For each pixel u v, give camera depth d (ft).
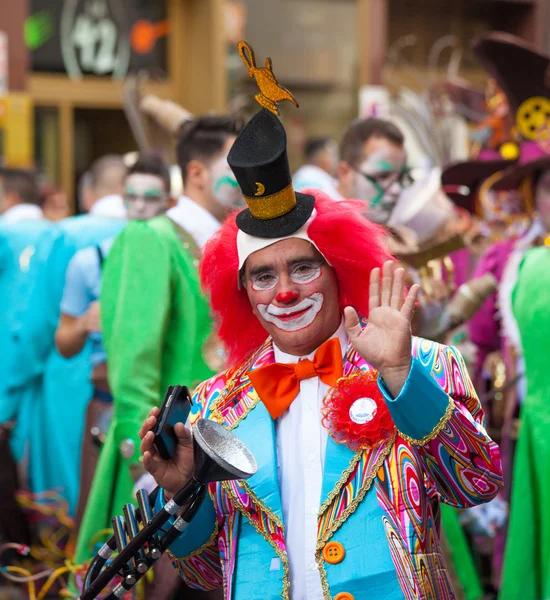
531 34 70.13
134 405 19.01
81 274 25.91
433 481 12.85
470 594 21.54
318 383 13.33
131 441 19.03
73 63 63.16
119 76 64.44
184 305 19.66
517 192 28.60
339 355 13.25
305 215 13.20
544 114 29.09
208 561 13.80
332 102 67.62
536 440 23.04
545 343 23.02
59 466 31.60
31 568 27.20
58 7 62.34
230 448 12.55
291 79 66.64
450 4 69.67
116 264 19.67
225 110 64.69
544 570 22.80
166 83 65.31
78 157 64.49
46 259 32.32
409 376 12.09
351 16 67.51
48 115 62.85
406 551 12.48
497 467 12.51
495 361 27.99
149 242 19.60
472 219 31.40
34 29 61.77
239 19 65.16
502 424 27.30
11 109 54.44
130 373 19.03
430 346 13.20
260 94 13.00
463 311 22.56
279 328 13.35
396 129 23.76
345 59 67.77
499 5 70.49
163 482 13.08
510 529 23.36
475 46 29.58
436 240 22.59
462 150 36.58
